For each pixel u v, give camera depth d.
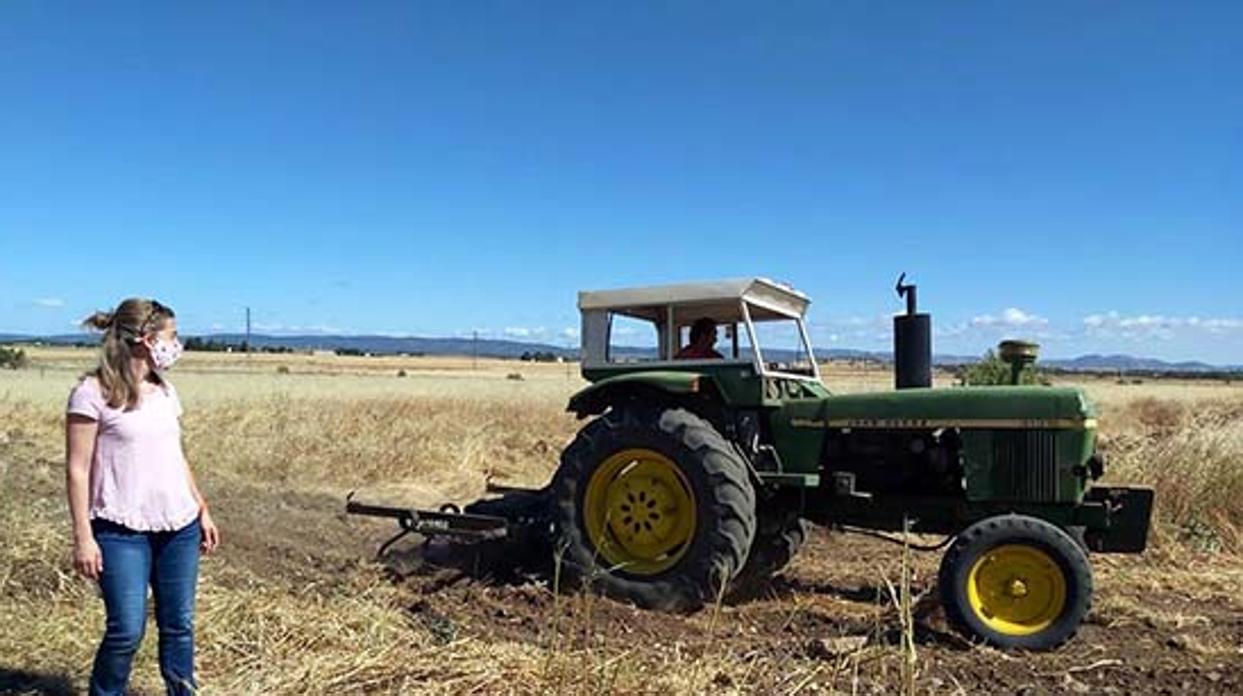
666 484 6.52
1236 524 8.53
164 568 3.98
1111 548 6.30
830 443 6.77
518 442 15.96
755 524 6.56
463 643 4.93
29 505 7.27
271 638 5.00
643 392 6.88
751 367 6.62
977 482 6.28
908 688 4.39
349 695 4.35
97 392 3.80
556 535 6.69
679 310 7.08
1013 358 6.66
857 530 6.86
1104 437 14.80
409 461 12.80
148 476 3.87
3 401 20.38
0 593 5.50
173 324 3.97
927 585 6.98
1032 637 5.48
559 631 5.50
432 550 7.32
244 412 17.98
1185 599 6.73
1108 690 4.85
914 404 6.43
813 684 4.66
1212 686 4.89
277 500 9.70
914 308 6.77
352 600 5.73
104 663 3.83
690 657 5.04
